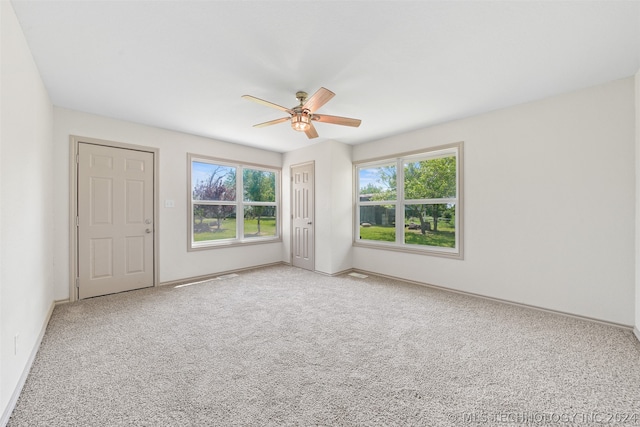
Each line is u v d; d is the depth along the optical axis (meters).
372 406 1.50
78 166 3.20
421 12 1.62
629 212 2.44
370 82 2.50
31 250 2.03
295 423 1.38
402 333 2.40
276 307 3.03
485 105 3.05
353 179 4.89
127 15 1.64
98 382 1.70
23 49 1.81
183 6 1.57
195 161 4.30
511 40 1.90
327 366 1.89
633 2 1.55
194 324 2.57
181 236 4.05
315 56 2.08
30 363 1.86
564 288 2.77
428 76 2.40
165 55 2.07
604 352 2.07
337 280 4.19
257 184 5.17
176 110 3.17
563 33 1.83
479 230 3.34
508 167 3.11
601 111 2.56
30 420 1.40
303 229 4.98
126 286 3.55
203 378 1.75
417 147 3.95
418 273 3.96
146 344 2.18
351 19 1.68
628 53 2.06
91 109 3.15
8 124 1.55
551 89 2.66
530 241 2.97
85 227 3.25
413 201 4.12
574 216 2.71
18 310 1.67
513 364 1.92
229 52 2.04
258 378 1.75
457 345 2.18
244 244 4.83
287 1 1.53
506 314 2.83
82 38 1.86
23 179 1.84
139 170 3.65
